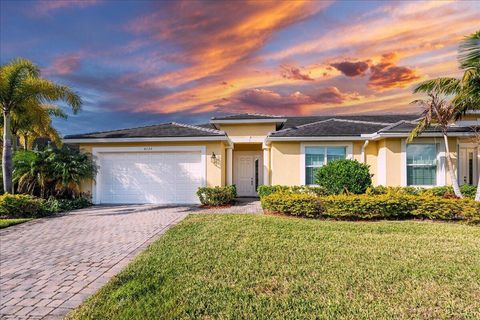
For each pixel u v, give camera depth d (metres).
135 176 15.62
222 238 7.61
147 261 5.93
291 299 4.22
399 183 13.99
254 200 17.59
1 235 8.73
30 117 15.54
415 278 4.98
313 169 15.06
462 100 11.80
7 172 13.54
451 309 3.95
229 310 3.92
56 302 4.34
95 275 5.41
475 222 9.59
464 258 5.98
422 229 8.67
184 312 3.88
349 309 3.95
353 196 10.76
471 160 14.90
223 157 16.17
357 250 6.51
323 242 7.18
